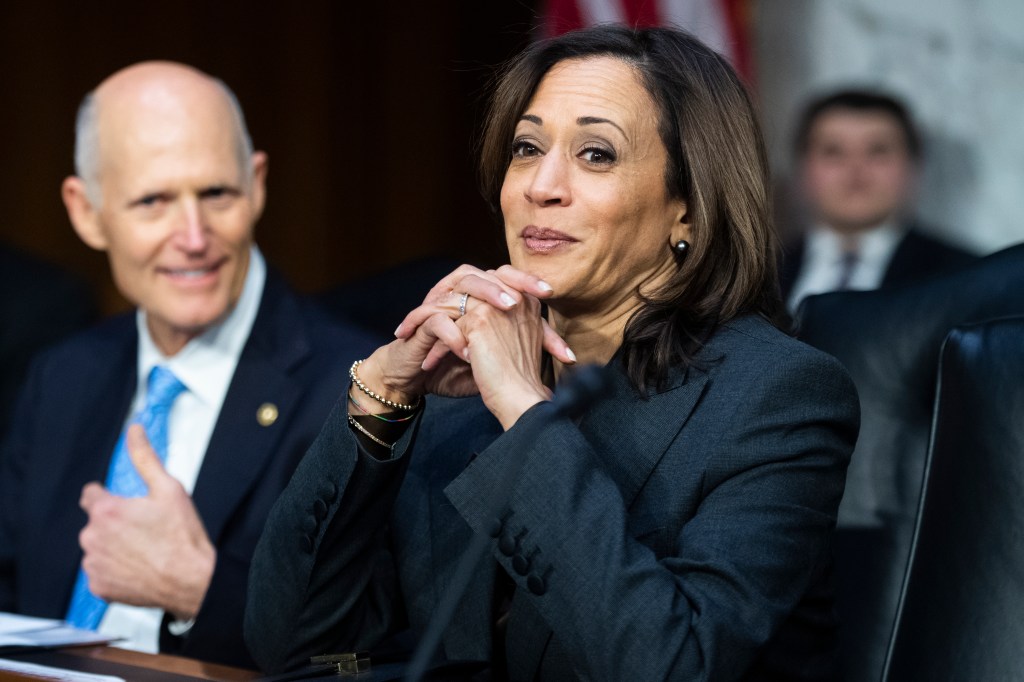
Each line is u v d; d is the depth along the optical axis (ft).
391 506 7.95
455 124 23.66
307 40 23.13
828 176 17.11
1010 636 6.93
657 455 7.40
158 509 10.16
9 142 21.95
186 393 11.41
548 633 7.31
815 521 7.20
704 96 7.77
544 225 7.59
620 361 7.79
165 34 22.49
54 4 21.99
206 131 11.39
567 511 6.80
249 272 11.68
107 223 11.45
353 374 7.78
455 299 7.43
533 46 8.11
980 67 16.84
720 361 7.55
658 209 7.75
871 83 17.39
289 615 7.95
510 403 7.11
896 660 7.32
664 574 6.72
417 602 8.01
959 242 16.94
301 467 7.96
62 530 11.33
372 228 23.71
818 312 9.23
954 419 7.41
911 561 7.44
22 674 7.34
